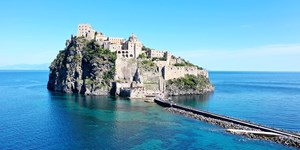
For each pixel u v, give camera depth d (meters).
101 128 129.38
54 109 173.62
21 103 199.25
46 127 129.88
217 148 105.81
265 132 121.62
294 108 198.12
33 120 143.38
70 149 101.88
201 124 139.75
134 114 160.50
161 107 185.38
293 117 166.12
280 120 157.88
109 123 138.50
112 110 171.62
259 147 106.75
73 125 133.88
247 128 130.00
